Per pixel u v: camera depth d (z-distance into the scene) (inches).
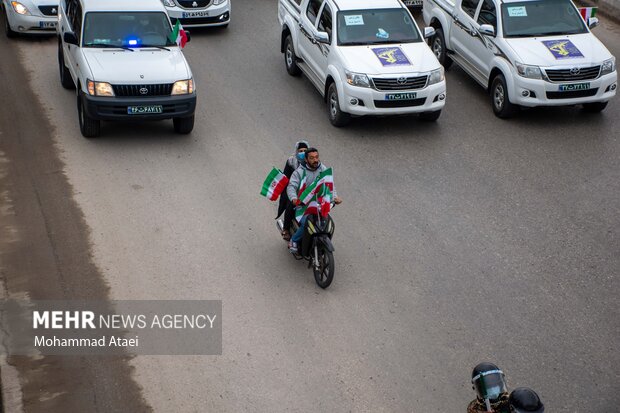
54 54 1253.7
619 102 1119.6
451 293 693.3
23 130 986.1
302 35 1124.5
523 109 1099.9
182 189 855.7
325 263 681.6
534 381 593.0
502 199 855.1
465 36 1148.5
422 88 990.4
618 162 948.0
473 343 630.5
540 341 635.5
